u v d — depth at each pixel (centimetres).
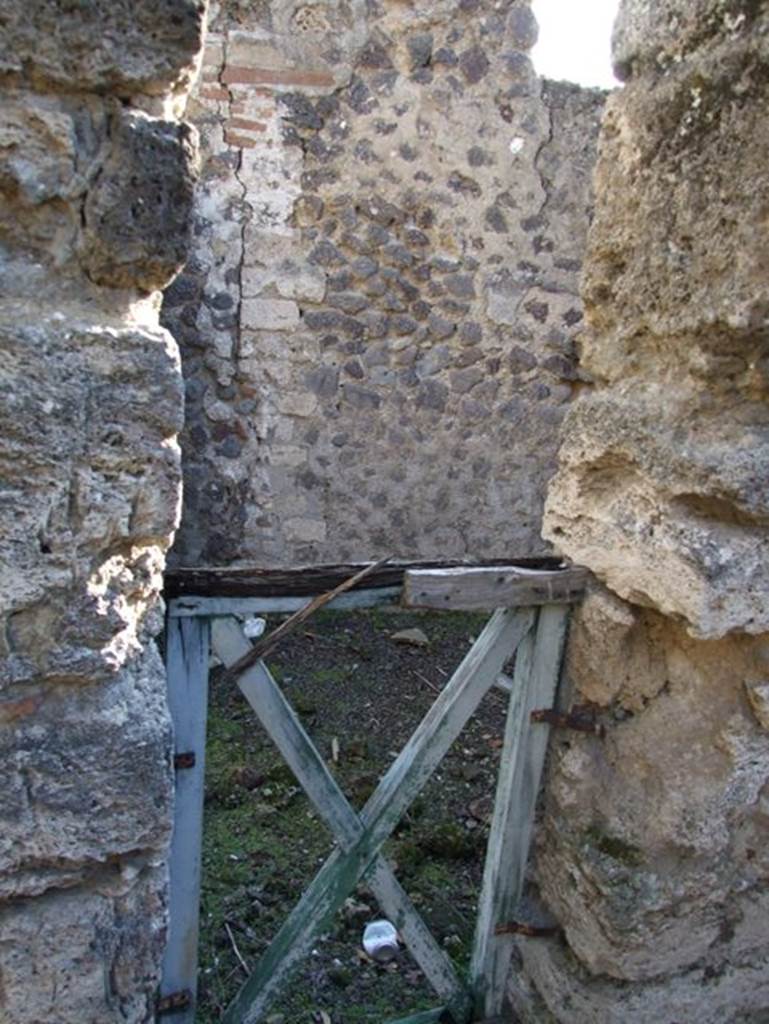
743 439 162
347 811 183
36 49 114
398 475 493
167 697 160
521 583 182
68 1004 143
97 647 132
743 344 158
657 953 185
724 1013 197
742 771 177
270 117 441
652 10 165
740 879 187
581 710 193
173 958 175
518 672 196
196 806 170
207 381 459
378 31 446
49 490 123
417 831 299
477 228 479
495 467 506
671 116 161
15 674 127
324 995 229
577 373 507
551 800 201
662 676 183
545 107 475
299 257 458
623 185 175
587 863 186
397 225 468
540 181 483
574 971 196
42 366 120
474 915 262
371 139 456
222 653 165
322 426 477
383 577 174
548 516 199
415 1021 212
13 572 124
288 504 481
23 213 121
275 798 312
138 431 127
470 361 492
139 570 135
